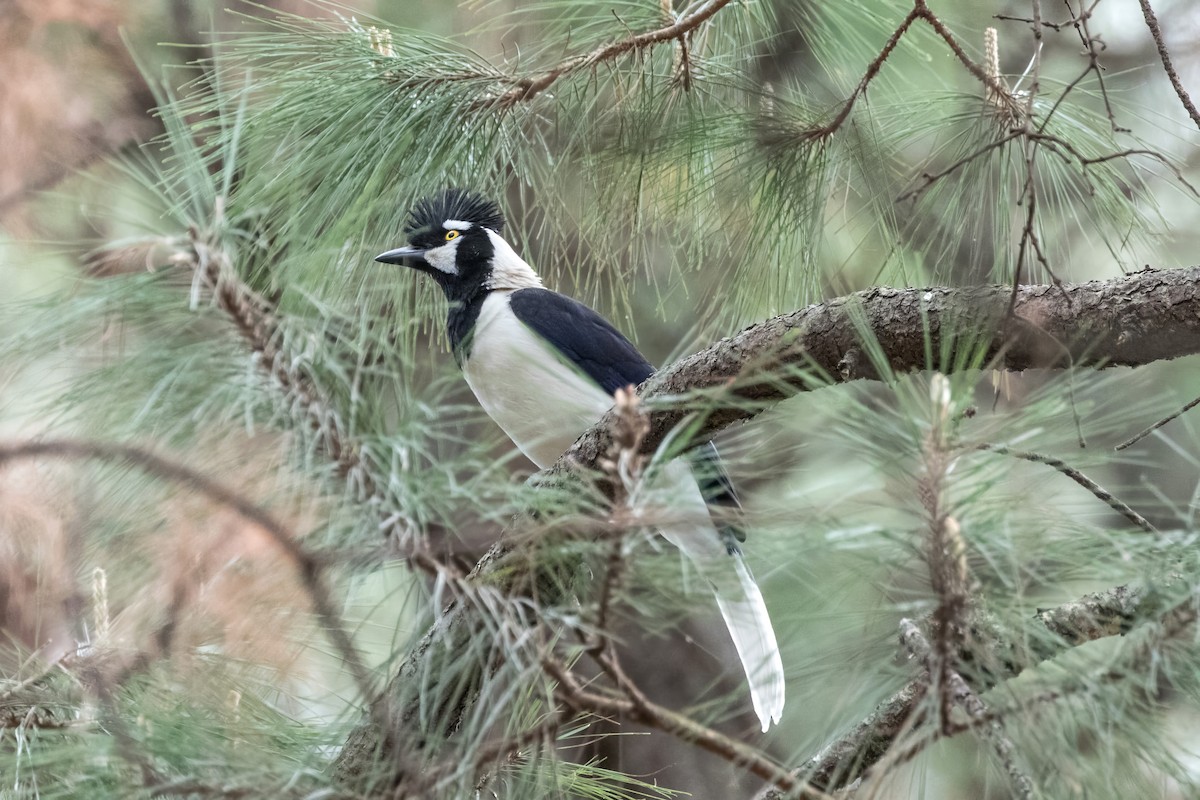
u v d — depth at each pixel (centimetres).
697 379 593
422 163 598
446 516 356
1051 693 354
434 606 340
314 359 365
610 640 362
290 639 389
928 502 334
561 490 375
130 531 374
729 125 613
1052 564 349
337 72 589
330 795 371
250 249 406
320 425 359
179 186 413
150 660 398
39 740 429
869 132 608
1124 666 358
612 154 628
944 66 761
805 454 414
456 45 626
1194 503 360
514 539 360
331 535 358
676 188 643
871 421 343
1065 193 593
